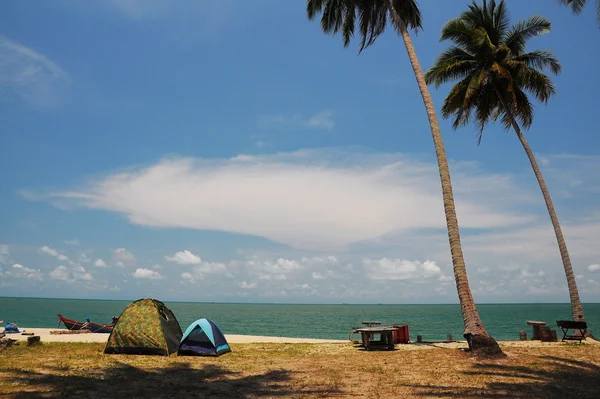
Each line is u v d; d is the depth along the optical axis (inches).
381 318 4468.5
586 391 419.8
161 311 764.6
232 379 503.5
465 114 1054.4
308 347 830.5
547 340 868.0
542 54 1075.9
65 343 839.7
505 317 4741.6
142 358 658.2
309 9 949.8
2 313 4650.6
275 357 688.4
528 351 685.3
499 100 1083.3
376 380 487.5
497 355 620.4
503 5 1039.0
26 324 2677.2
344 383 473.7
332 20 956.0
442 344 853.2
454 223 701.3
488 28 1029.2
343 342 958.4
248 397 414.0
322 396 414.0
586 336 924.6
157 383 477.4
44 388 430.3
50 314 4598.9
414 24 908.0
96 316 4311.0
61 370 532.7
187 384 474.6
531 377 490.3
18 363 577.0
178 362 626.5
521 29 1067.9
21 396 390.9
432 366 574.9
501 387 438.9
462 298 668.1
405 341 898.1
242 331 2267.5
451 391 423.2
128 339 697.0
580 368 546.6
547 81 1027.9
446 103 998.4
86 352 706.8
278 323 3284.9
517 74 1013.2
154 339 697.0
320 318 4431.6
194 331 719.1
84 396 406.6
